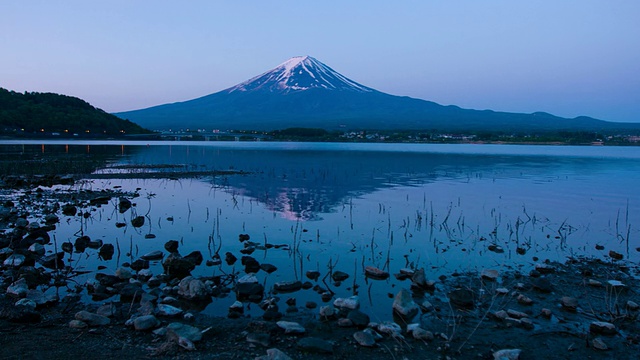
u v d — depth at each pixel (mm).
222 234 16938
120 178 36344
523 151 100500
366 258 14008
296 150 98688
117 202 23844
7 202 21438
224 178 37812
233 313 9289
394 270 12820
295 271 12523
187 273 12109
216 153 81562
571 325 9148
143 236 16469
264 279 11789
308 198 26500
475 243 16141
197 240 15992
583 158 72812
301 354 7609
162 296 10289
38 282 11047
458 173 44062
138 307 9516
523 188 32188
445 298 10555
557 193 29531
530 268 13180
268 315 9141
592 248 15648
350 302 9867
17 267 11984
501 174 43250
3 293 10070
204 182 34500
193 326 8672
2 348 7512
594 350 8117
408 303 9695
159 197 26203
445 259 14047
